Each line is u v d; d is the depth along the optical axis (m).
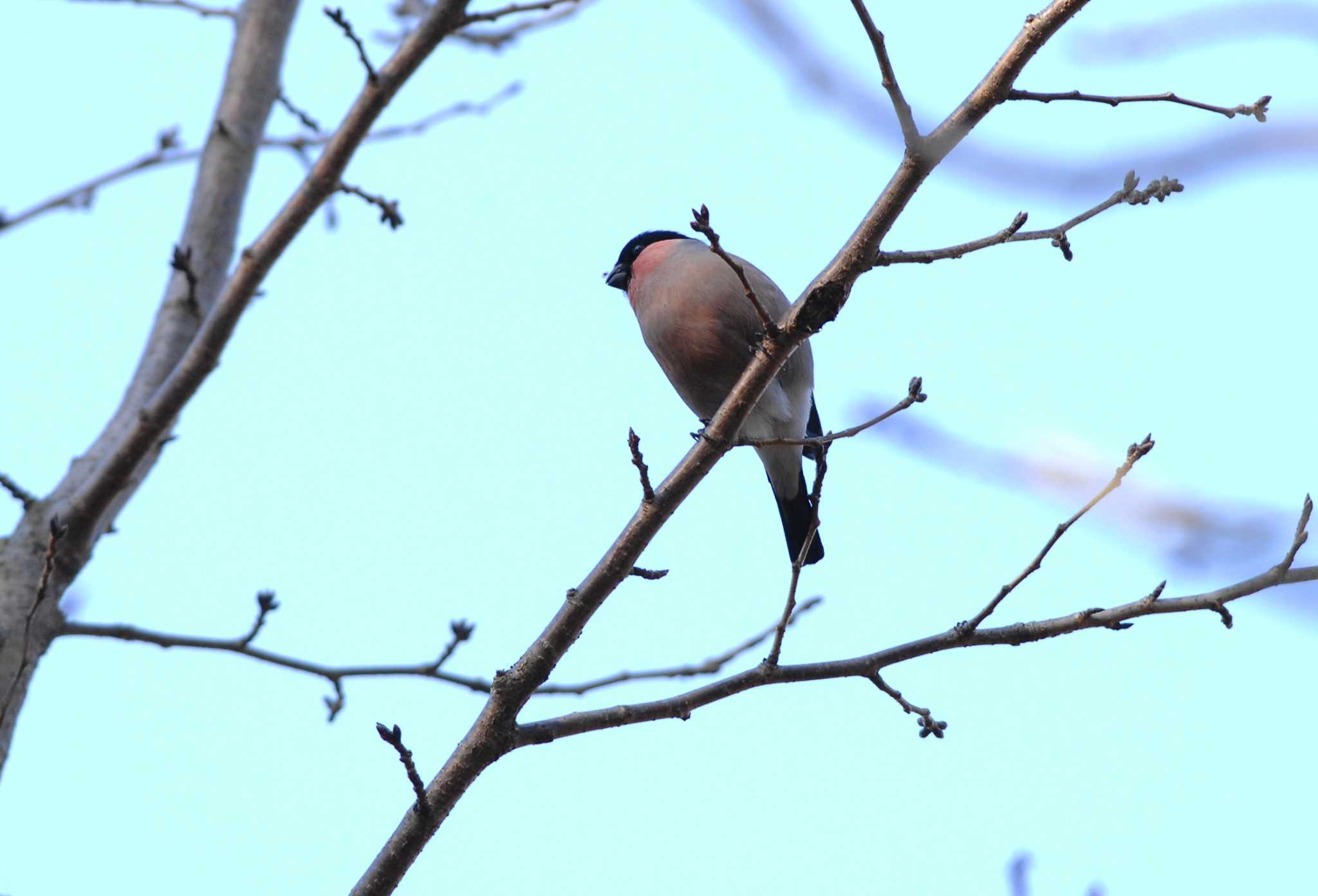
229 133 11.05
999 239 6.44
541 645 6.84
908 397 6.54
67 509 9.24
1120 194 5.82
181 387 9.10
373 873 6.66
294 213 9.28
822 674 7.16
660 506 6.93
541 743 6.87
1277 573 6.66
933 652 7.20
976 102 6.34
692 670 9.23
